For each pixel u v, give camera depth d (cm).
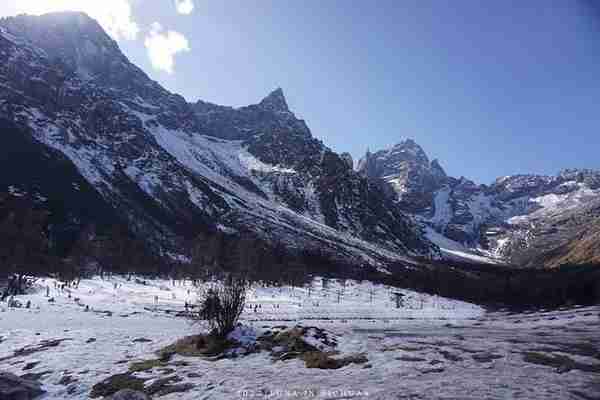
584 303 15762
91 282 13488
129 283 14288
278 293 15062
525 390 1992
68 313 7012
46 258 14900
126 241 19488
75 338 3941
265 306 11619
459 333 6756
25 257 13550
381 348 3269
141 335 4259
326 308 12838
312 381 2277
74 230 19288
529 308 17138
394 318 12162
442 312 14925
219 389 2178
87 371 2766
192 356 3156
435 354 3094
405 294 19712
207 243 19062
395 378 2302
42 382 2591
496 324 9931
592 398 1881
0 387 2195
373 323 9931
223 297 3659
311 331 3562
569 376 2348
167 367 2780
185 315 8206
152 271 17362
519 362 2838
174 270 17462
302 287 17762
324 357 2922
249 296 13138
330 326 8438
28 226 15812
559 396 1886
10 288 10031
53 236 18025
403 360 2838
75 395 2319
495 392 1950
